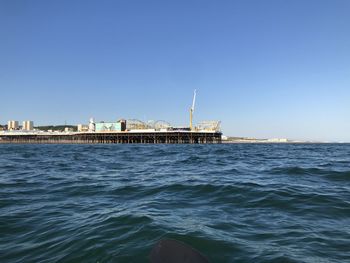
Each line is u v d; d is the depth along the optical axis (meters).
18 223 7.99
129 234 6.80
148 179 15.20
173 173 17.64
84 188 12.99
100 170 20.11
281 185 12.63
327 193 10.92
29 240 6.78
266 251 5.86
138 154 41.03
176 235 6.65
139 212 8.59
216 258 5.63
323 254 5.71
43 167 22.52
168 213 8.55
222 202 9.91
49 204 10.09
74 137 167.62
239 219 7.96
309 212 8.60
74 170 20.27
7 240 6.84
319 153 43.78
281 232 6.91
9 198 11.11
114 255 5.77
